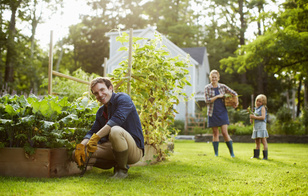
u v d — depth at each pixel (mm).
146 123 3764
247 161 4219
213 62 27188
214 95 5184
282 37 15602
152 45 4004
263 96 4875
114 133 2459
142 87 3859
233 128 11867
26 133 2623
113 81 3830
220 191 2201
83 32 33000
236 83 24984
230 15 24938
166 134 4219
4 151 2553
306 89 21250
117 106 2617
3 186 2082
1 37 17016
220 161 4168
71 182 2334
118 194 1980
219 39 28438
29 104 2689
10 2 17391
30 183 2215
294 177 2795
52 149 2535
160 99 4051
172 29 29016
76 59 32812
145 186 2264
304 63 16859
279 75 19141
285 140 11109
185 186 2330
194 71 18766
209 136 11258
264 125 4719
